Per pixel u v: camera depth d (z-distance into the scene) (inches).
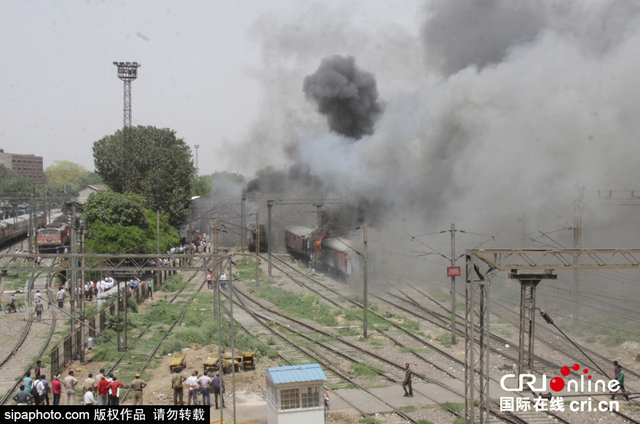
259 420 862.5
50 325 1497.3
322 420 808.3
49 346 1293.1
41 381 844.0
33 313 1630.2
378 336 1423.5
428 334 1437.0
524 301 942.4
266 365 1159.0
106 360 1176.8
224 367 1091.9
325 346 1309.1
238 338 1327.5
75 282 1255.5
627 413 892.6
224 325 1487.5
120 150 3469.5
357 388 1012.5
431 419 855.1
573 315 1552.7
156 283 2140.7
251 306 1845.5
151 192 2962.6
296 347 1300.4
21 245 2945.4
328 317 1632.6
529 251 840.9
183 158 3344.0
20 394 819.4
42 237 2610.7
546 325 1504.7
